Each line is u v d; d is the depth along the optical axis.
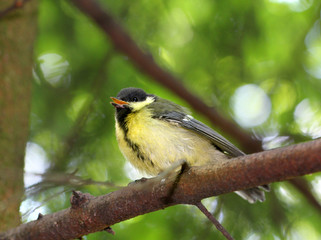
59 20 11.77
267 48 12.02
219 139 9.07
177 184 5.84
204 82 12.09
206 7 11.88
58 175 5.07
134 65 10.03
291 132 10.43
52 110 10.85
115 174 10.49
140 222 10.37
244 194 9.20
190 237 9.99
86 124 10.73
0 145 8.04
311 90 11.57
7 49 8.71
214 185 5.56
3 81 8.47
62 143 10.24
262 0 11.84
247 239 9.95
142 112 9.07
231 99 11.84
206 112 9.61
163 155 8.73
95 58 11.73
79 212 6.29
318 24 11.85
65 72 11.52
